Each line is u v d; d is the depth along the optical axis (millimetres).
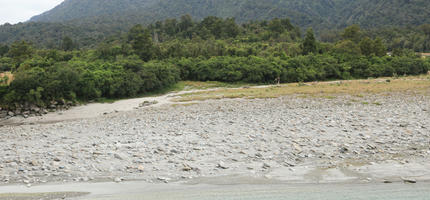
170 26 179625
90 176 10922
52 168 11758
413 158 12828
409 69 103312
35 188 9672
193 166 11961
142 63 78938
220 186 9852
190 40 148875
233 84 84062
